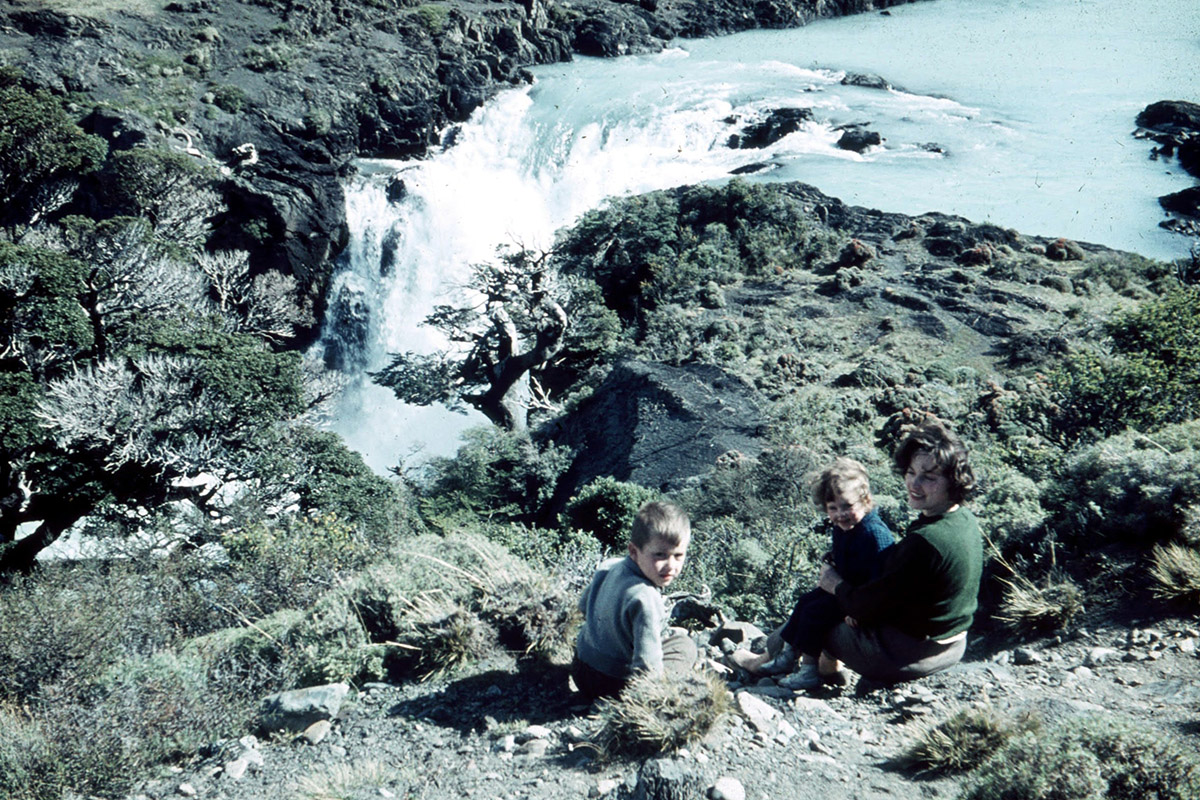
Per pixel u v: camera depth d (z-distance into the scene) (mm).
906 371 37875
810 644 5355
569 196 80312
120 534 21953
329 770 4871
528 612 6086
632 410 34281
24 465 27016
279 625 6527
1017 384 35844
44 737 5199
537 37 100812
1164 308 18516
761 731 4781
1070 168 73125
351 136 78625
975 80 96750
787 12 120125
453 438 63875
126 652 7359
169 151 62406
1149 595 6152
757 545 10125
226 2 89438
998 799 4047
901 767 4543
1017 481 7961
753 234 54312
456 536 6992
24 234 43062
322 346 70000
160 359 28000
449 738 5086
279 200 65250
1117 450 7609
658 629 4859
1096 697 5172
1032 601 6250
